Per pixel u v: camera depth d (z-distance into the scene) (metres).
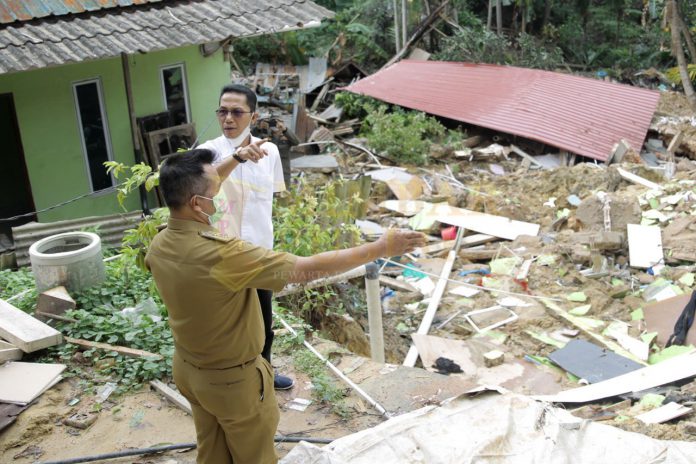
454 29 24.53
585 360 7.36
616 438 3.91
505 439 3.92
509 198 13.14
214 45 12.51
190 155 2.90
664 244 10.38
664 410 4.95
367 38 23.91
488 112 17.59
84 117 11.02
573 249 10.43
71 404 4.51
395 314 9.08
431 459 3.79
